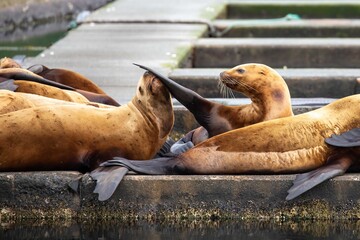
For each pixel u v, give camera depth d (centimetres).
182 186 1758
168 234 1692
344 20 3966
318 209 1764
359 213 1762
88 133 1795
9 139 1764
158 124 1861
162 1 4312
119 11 3934
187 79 2612
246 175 1769
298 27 3788
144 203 1762
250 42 3269
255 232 1708
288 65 3241
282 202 1761
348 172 1805
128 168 1756
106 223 1759
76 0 4984
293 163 1766
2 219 1766
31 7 4531
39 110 1791
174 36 3375
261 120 1886
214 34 3775
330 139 1772
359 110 1811
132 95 2400
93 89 2277
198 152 1783
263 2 4416
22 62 2811
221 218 1764
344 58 3219
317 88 2622
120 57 2928
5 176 1759
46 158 1780
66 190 1761
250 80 1894
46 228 1730
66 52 3006
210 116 1920
